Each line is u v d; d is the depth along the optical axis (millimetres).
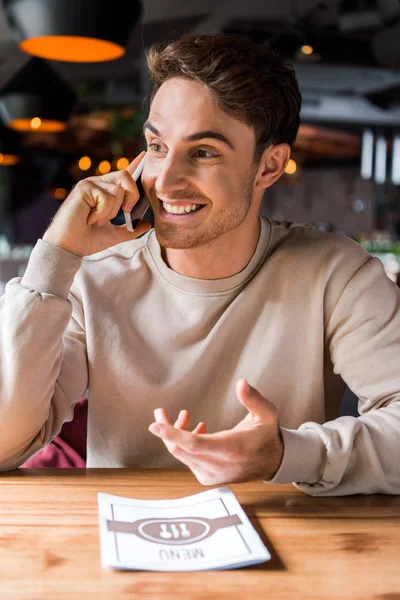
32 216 13500
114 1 3197
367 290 1324
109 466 1339
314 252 1354
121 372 1302
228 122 1163
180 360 1303
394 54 6512
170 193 1174
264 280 1330
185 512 971
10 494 1041
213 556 842
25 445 1173
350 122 11391
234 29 6383
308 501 1049
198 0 5844
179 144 1163
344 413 2168
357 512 1011
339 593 773
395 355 1263
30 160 12531
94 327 1319
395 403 1194
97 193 1209
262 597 761
